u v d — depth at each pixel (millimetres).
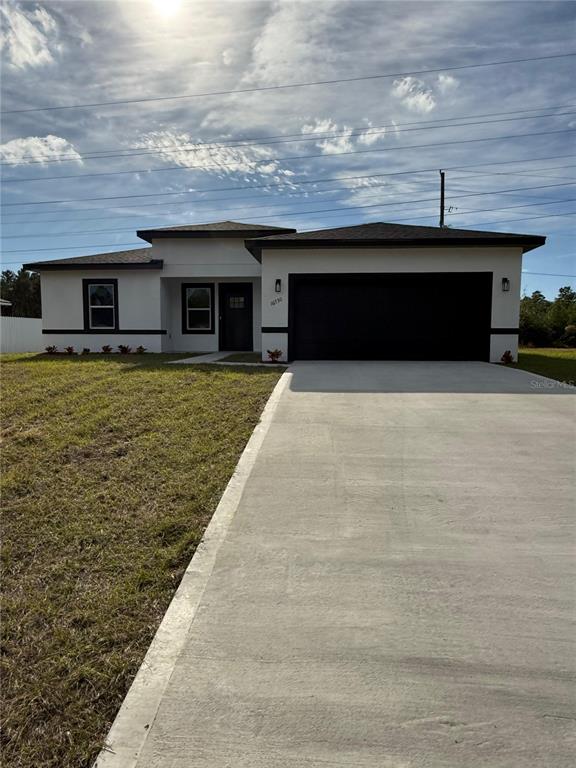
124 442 5176
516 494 3947
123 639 2496
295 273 11359
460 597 2730
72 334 14625
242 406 6418
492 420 5855
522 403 6648
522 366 10492
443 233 11758
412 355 11523
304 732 1921
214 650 2369
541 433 5379
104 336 14570
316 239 11016
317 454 4801
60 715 2068
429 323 11438
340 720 1969
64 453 4898
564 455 4750
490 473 4344
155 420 5812
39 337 22438
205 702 2078
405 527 3471
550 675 2182
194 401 6621
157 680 2205
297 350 11547
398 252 11242
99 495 4043
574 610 2617
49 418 6000
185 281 15297
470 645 2371
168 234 14312
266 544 3281
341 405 6531
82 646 2453
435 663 2260
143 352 14492
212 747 1873
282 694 2104
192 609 2670
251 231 14227
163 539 3402
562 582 2855
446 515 3631
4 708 2109
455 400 6824
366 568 3004
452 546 3230
